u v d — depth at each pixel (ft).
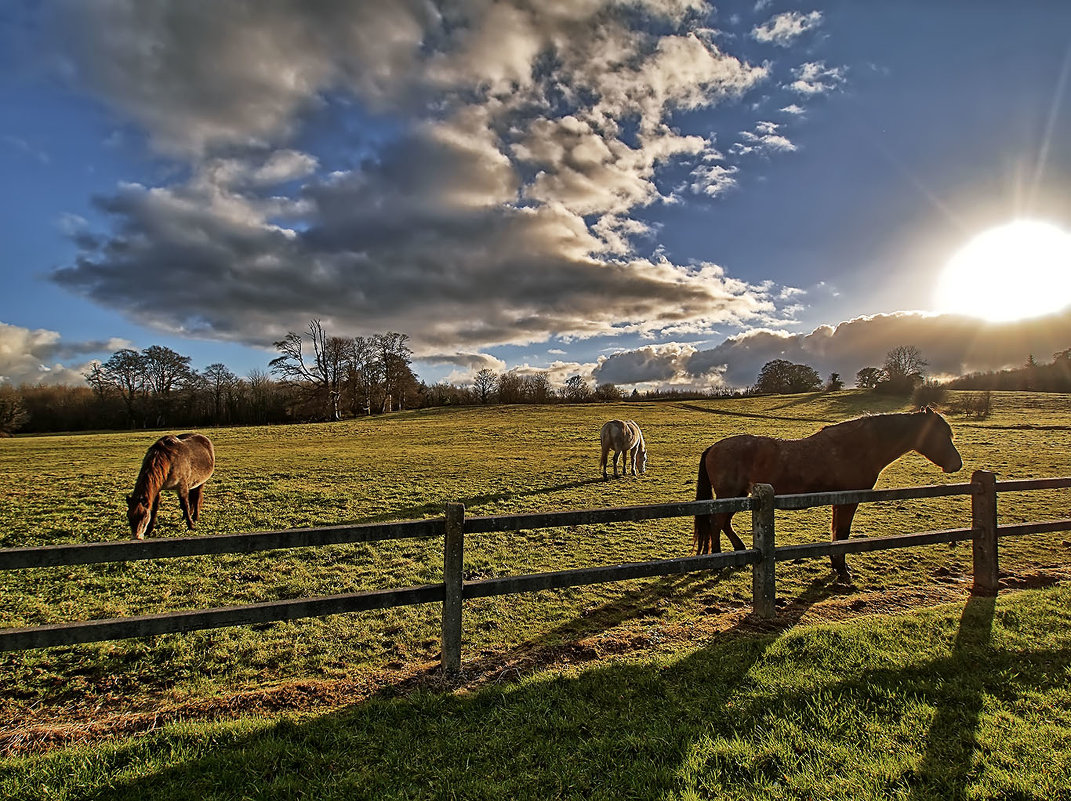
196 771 9.50
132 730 11.12
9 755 10.16
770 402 177.78
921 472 53.88
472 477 54.19
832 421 127.54
